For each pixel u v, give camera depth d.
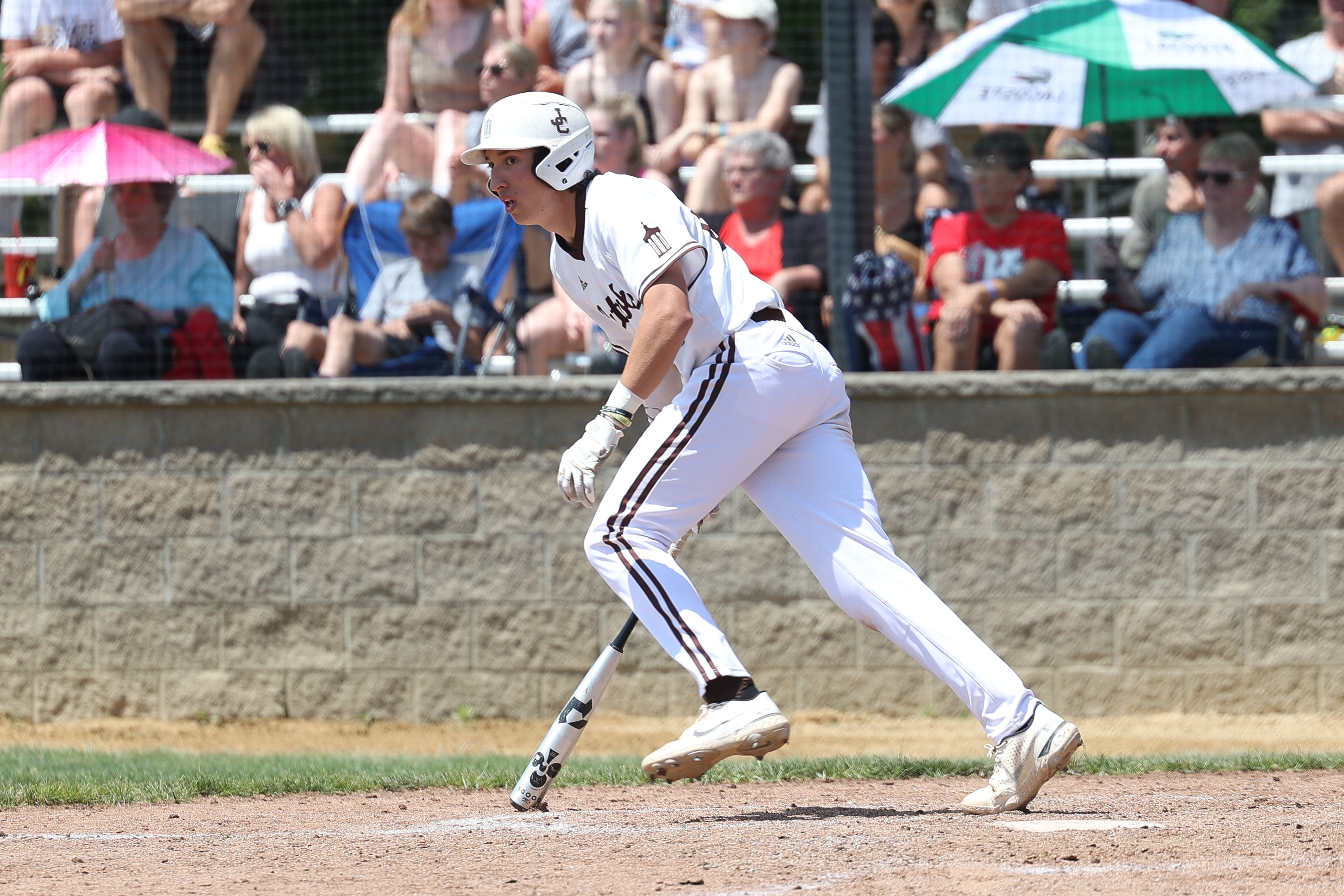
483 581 28.89
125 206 29.34
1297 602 28.58
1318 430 28.59
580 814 15.68
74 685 29.27
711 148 30.19
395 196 30.72
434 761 22.00
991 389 28.52
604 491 28.94
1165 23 28.28
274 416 29.03
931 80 28.92
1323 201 29.48
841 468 14.23
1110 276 29.36
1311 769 19.33
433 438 28.91
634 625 15.30
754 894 10.71
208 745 27.83
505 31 31.20
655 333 13.34
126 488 29.17
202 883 11.74
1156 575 28.59
